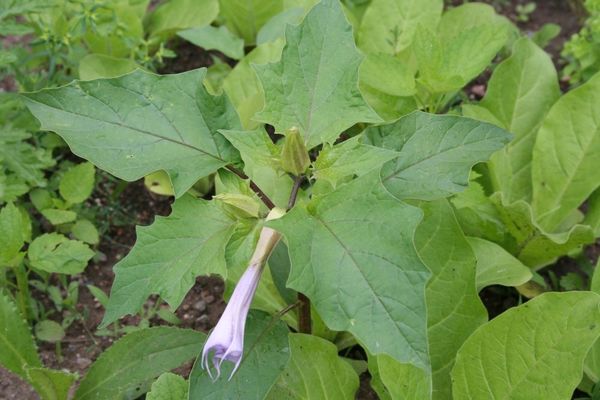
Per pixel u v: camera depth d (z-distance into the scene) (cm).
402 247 61
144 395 81
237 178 69
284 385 74
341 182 74
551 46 111
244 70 95
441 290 78
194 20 104
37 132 96
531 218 83
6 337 77
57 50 96
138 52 99
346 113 69
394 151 67
